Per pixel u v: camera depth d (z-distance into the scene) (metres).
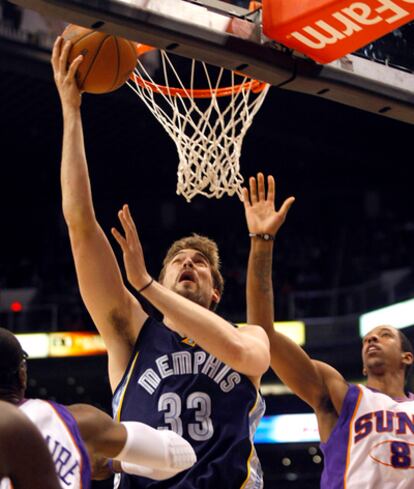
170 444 2.44
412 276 12.58
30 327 12.80
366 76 3.34
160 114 3.98
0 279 14.45
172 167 14.38
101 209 15.26
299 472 13.80
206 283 3.20
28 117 12.70
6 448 1.99
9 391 2.23
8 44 10.33
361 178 15.12
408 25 3.53
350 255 14.46
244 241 14.85
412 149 14.20
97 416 2.36
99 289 3.00
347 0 2.88
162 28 2.93
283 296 13.11
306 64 3.22
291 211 15.55
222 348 2.78
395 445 3.55
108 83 3.18
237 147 3.82
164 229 15.26
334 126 13.30
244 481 2.80
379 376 4.00
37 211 15.29
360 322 12.18
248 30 3.12
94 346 12.46
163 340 3.03
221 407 2.89
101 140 13.39
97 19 2.82
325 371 3.77
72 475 2.21
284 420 12.16
